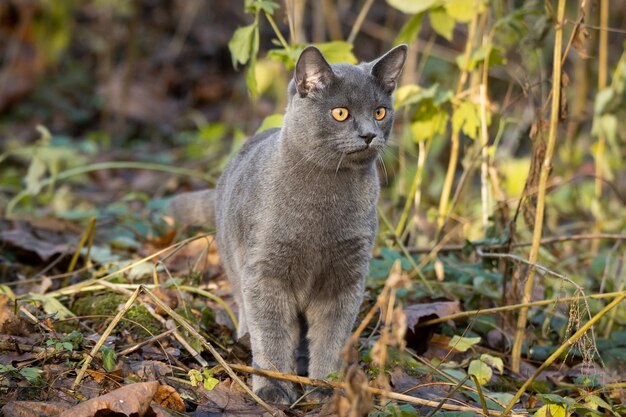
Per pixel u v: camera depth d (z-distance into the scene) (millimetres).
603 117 8148
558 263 7660
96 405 4523
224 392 5102
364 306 6410
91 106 13617
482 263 6633
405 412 4691
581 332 5027
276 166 5387
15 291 6605
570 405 4957
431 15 7152
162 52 14828
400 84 10297
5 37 14273
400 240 7070
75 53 15031
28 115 13289
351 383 4008
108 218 8219
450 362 5750
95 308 6113
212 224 6957
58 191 9617
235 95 13430
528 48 6852
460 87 7055
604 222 8828
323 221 5312
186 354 5578
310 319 5637
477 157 6977
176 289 6238
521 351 6250
